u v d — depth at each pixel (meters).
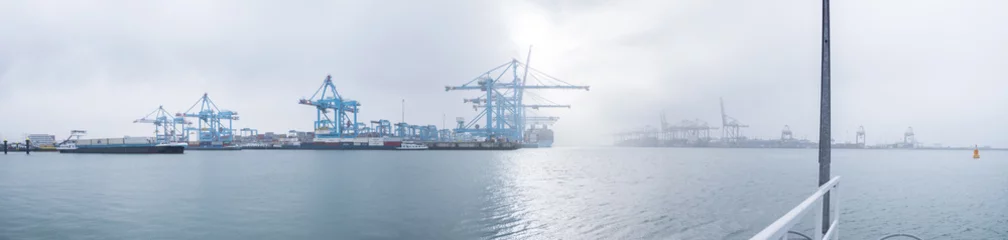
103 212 31.08
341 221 28.27
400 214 30.53
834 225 6.38
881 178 60.19
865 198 38.84
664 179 57.69
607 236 24.31
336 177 59.19
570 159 120.38
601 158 131.62
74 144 153.38
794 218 3.19
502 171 71.00
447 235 24.69
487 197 39.16
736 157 148.25
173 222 27.78
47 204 34.91
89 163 91.69
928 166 92.94
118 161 100.12
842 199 38.22
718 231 25.48
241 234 24.84
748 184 51.28
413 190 44.56
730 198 38.62
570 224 27.11
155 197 39.06
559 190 44.59
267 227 26.61
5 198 38.28
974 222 28.20
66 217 29.28
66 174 63.28
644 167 85.12
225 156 132.38
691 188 46.78
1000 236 24.81
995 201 36.72
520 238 23.98
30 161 100.44
